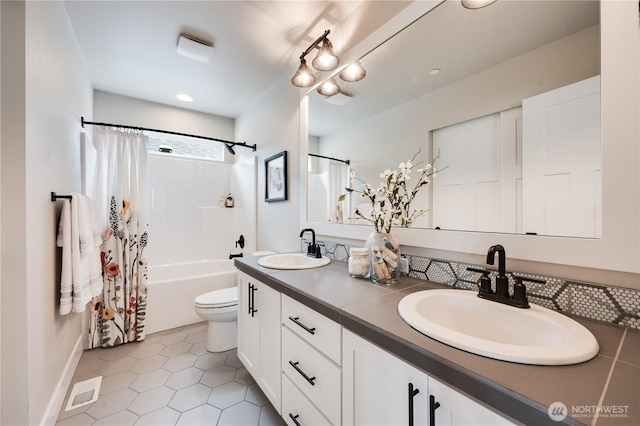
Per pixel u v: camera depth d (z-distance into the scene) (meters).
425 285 1.24
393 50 1.46
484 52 1.11
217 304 2.16
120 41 1.96
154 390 1.74
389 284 1.25
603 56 0.82
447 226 1.23
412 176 1.39
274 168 2.59
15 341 1.14
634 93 0.77
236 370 1.98
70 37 1.78
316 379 1.08
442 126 1.26
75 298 1.54
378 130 1.57
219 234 3.37
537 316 0.83
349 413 0.92
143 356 2.17
